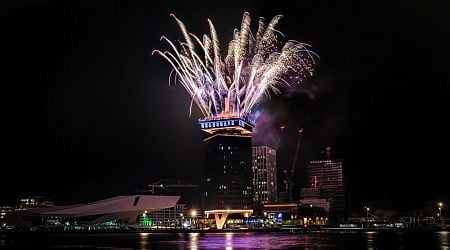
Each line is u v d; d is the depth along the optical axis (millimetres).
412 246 112500
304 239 157875
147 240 172750
